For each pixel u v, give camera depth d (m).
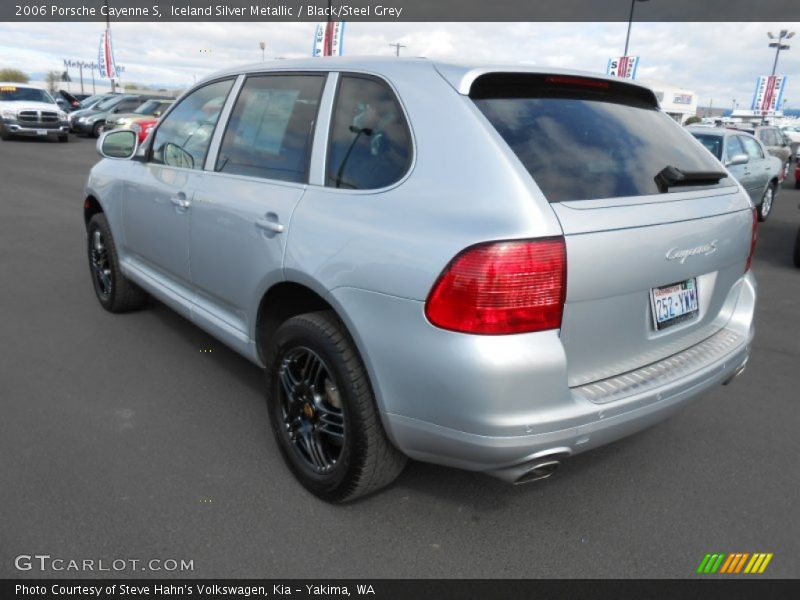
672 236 2.47
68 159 17.34
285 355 2.79
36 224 8.52
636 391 2.35
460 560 2.48
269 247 2.84
